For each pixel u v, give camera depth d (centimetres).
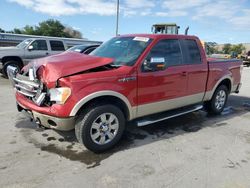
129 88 377
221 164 345
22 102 381
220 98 577
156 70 409
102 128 363
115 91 358
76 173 312
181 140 424
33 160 341
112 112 367
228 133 465
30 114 374
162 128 481
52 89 332
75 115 336
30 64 406
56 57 393
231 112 613
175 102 458
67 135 427
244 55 2673
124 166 332
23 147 380
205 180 304
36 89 363
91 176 306
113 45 459
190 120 537
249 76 1534
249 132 475
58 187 283
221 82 568
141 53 400
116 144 395
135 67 384
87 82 335
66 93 324
